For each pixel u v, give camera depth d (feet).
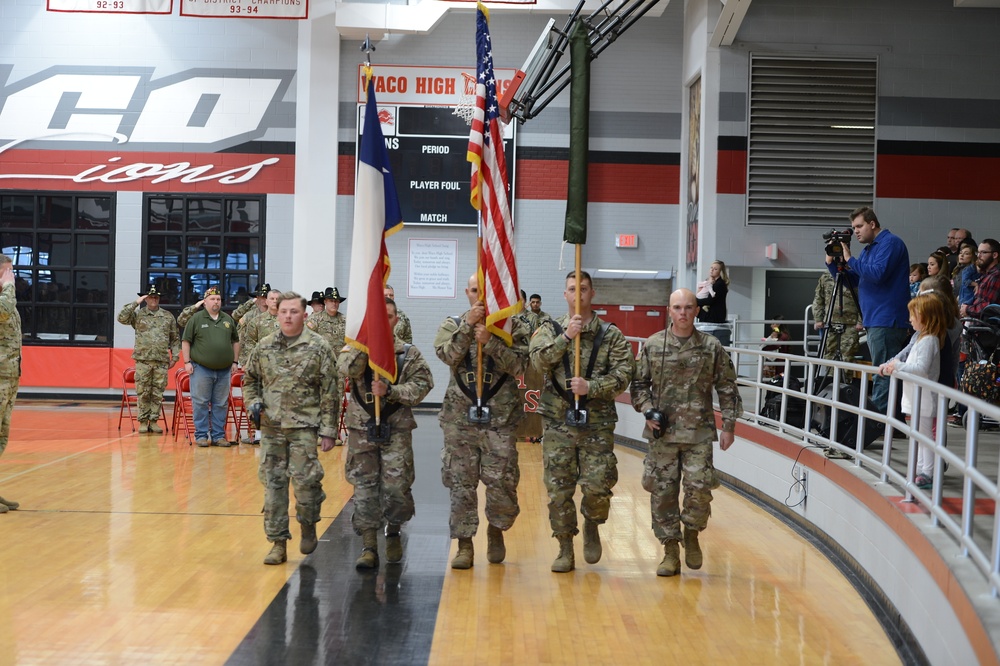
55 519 28.04
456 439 22.57
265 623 18.67
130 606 19.67
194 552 24.32
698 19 58.29
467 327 22.06
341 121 64.39
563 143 63.87
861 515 22.82
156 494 32.19
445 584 21.68
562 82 63.52
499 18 64.03
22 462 38.86
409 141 63.87
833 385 27.61
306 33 63.93
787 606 20.42
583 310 22.44
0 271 28.96
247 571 22.54
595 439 22.38
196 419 44.55
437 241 64.18
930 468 22.47
